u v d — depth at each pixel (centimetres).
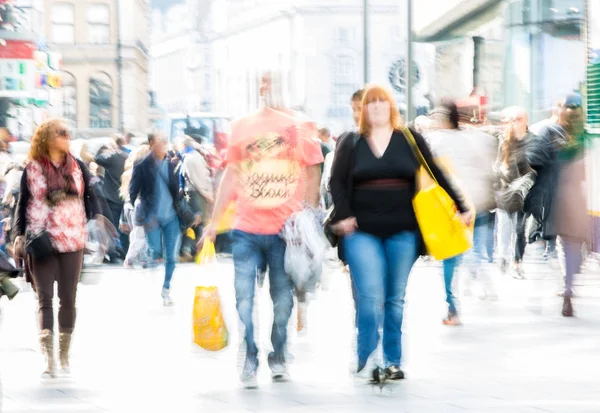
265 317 2603
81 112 14225
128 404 1714
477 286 3098
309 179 1831
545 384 1825
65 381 1900
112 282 3522
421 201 1766
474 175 2581
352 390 1794
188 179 3975
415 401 1705
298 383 1856
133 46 14350
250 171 1808
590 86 3709
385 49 15312
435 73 8250
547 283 3225
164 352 2172
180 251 4212
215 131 9031
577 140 2527
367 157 1750
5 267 1530
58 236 1908
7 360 2114
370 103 1753
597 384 1822
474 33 6900
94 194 1959
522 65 4925
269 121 1809
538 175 2761
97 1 14238
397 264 1783
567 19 4253
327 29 15625
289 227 1803
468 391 1772
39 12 9369
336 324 2497
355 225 1761
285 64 16062
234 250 1825
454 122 2575
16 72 6075
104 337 2366
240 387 1830
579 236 2541
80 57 14200
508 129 2838
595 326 2438
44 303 1927
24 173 1908
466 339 2277
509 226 3325
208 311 1911
